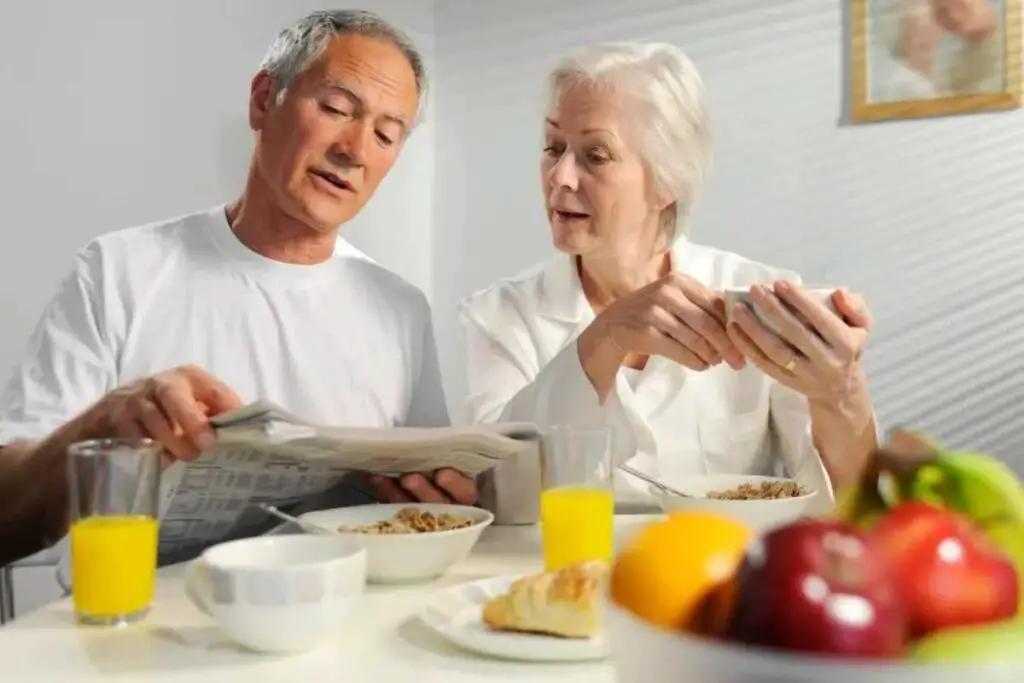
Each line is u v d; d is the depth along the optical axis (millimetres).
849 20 2209
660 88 1435
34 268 2055
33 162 2037
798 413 1476
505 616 702
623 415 1221
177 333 1405
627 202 1443
